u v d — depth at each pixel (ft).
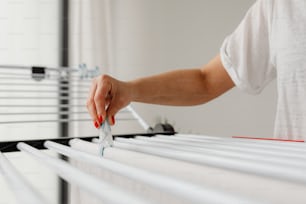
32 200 0.76
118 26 6.45
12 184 0.96
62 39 5.83
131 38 6.51
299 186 0.84
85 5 6.01
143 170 0.96
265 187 0.85
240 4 6.38
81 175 0.98
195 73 2.67
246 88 2.56
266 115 6.28
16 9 5.60
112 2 6.43
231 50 2.57
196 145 1.63
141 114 6.33
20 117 5.42
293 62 2.20
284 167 0.95
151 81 2.36
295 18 2.22
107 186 0.81
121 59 6.43
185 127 6.43
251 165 1.01
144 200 0.65
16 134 5.36
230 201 0.58
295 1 2.24
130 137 2.44
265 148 1.47
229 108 6.39
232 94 6.38
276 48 2.34
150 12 6.59
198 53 6.54
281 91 2.30
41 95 5.58
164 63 6.57
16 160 4.68
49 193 4.82
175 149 1.46
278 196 0.78
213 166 1.16
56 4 5.85
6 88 5.39
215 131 6.42
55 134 5.62
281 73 2.30
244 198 0.59
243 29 2.55
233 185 0.92
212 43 6.49
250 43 2.53
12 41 5.54
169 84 2.45
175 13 6.60
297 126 2.21
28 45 5.63
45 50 5.74
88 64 5.96
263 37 2.49
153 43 6.59
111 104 1.83
